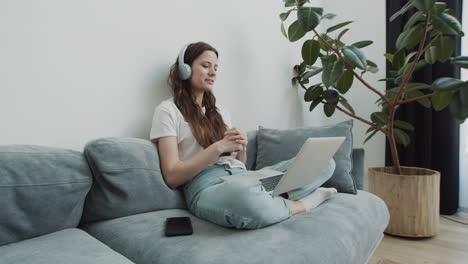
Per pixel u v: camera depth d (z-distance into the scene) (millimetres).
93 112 1150
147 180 1041
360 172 1645
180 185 1236
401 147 2291
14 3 947
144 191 1027
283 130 1678
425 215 1690
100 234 913
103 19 1174
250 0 1923
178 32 1467
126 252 806
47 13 1021
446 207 2143
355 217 1085
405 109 2271
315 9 1494
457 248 1587
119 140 1035
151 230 878
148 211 1056
